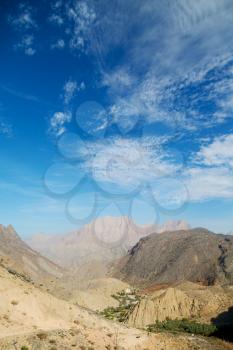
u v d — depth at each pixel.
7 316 31.12
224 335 57.56
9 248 134.12
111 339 36.94
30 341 28.47
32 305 34.19
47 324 33.00
